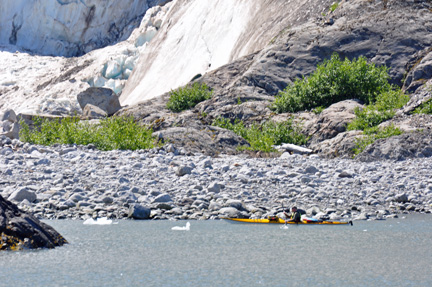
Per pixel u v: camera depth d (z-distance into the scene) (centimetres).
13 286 2008
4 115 12144
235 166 5731
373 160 6481
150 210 3866
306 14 13162
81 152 6041
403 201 4450
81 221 3594
